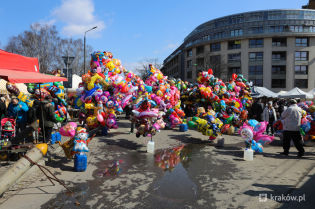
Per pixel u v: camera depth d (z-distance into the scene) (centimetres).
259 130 690
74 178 472
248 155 638
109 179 471
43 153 411
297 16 4231
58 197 382
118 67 943
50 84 839
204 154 704
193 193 409
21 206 348
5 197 378
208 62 4144
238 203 371
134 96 931
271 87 4194
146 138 927
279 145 856
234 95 1115
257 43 4272
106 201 371
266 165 594
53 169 525
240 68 4344
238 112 1059
